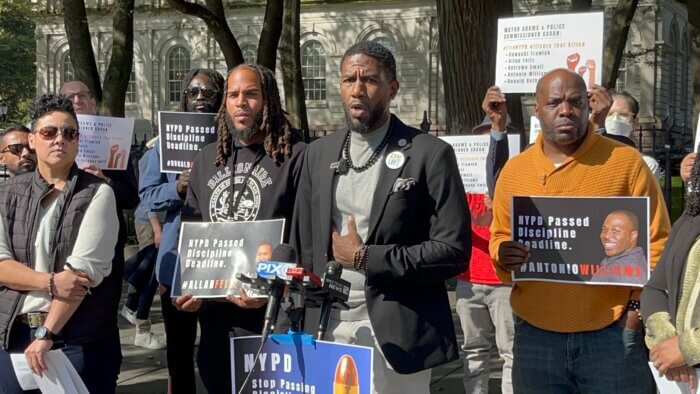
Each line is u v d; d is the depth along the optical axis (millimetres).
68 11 15609
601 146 3699
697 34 13914
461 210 3504
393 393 3551
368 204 3549
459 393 6332
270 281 3275
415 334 3482
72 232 3986
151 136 20578
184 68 45094
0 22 44469
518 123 9867
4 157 5977
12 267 3930
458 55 9711
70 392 3926
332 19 43156
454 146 5359
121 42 15562
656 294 3285
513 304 3855
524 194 3793
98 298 4141
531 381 3781
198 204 4363
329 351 3338
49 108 4070
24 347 3992
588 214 3570
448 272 3443
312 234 3736
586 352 3633
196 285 3955
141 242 7691
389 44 42594
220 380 4332
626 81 38500
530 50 5078
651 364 3314
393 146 3586
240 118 4215
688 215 3240
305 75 43781
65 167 4117
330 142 3760
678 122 41719
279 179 4203
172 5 14836
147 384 6641
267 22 15422
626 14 15734
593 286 3619
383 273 3414
